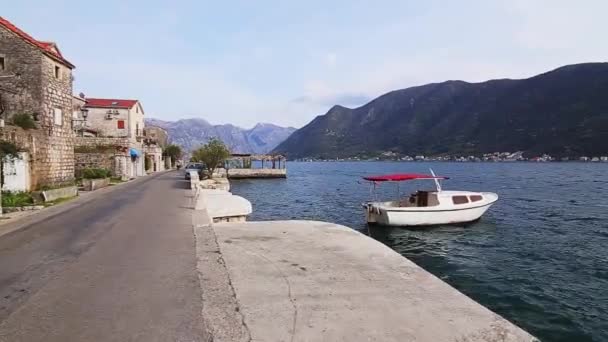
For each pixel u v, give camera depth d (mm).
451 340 3477
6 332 4016
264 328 3760
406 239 21203
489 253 17625
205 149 55844
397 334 3594
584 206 33969
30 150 20000
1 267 6703
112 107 57312
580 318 9883
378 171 123938
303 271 5723
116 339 3797
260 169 82562
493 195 27281
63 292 5293
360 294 4699
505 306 10742
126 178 37688
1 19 22062
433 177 25172
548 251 17656
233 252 6996
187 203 17016
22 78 21688
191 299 4812
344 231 8961
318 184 66500
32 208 15414
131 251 7758
